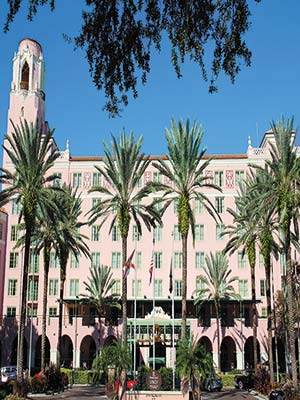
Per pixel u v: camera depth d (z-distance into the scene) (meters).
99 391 49.44
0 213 72.81
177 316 72.06
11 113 80.94
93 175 77.94
